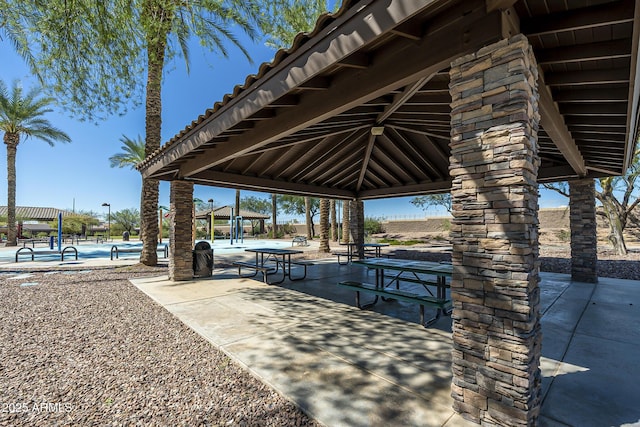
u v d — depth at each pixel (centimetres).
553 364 284
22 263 1102
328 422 200
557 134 362
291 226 4009
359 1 219
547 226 1953
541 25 217
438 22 224
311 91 336
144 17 545
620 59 257
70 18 482
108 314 453
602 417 204
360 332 373
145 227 980
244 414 212
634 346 324
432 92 387
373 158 790
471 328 204
